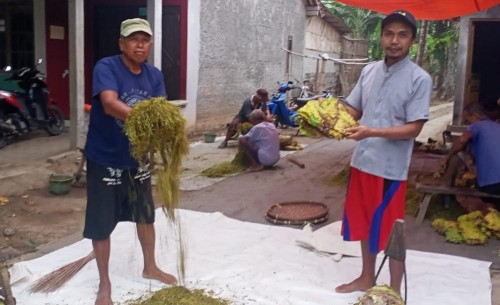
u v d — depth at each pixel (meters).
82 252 4.21
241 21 12.19
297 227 4.92
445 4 6.55
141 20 3.27
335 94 19.64
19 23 10.27
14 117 8.34
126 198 3.56
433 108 17.47
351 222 3.51
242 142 7.32
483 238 4.52
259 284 3.66
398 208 3.35
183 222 4.96
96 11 10.72
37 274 3.80
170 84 10.20
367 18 23.50
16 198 5.84
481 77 9.65
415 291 3.61
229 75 11.89
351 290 3.56
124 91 3.28
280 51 14.61
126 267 3.93
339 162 7.98
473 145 5.00
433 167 7.00
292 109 12.61
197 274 3.83
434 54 21.30
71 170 6.98
